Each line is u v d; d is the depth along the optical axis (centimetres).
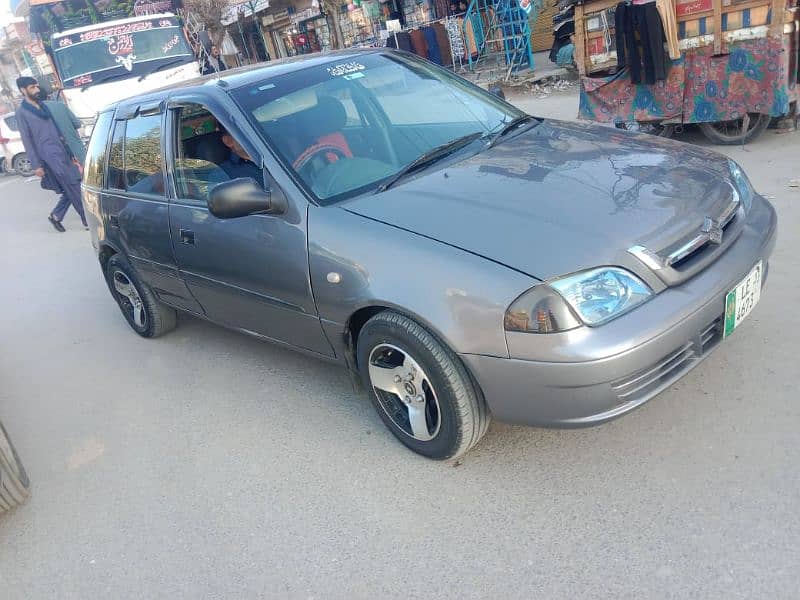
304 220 313
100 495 346
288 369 433
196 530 305
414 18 1692
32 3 1291
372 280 282
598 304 240
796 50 592
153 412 418
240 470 341
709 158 322
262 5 1792
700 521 248
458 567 253
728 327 271
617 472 281
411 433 312
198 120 374
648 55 663
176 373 464
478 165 319
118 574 289
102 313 615
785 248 434
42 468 382
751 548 233
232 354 474
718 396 311
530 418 260
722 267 268
